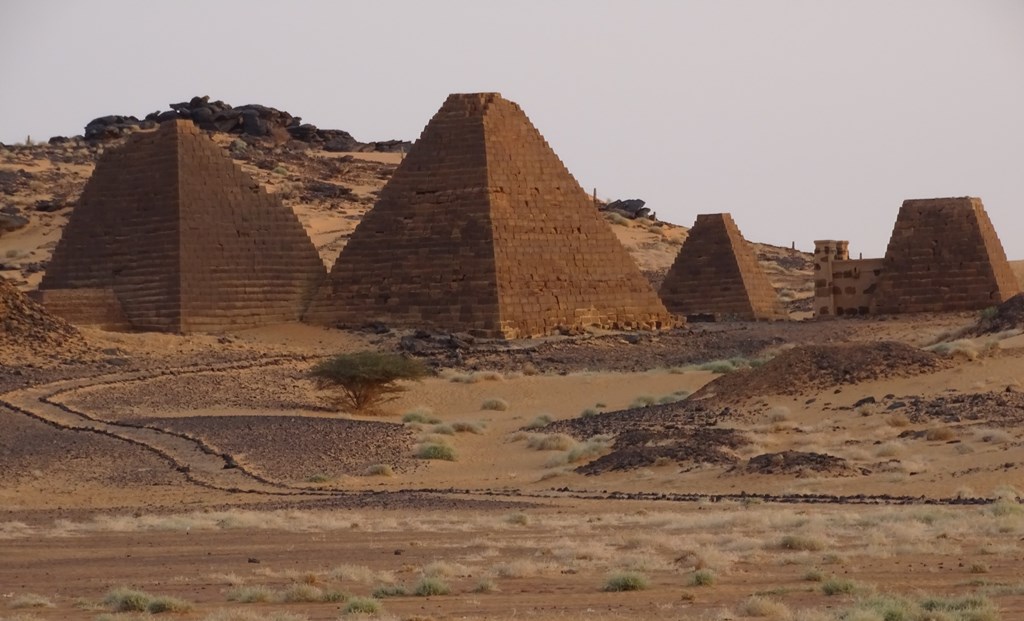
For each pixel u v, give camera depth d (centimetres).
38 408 18650
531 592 8012
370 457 16025
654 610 7338
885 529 10238
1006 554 9031
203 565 9344
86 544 10450
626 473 14288
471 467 15650
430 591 7969
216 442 16462
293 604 7781
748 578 8469
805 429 15650
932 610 6950
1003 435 14262
